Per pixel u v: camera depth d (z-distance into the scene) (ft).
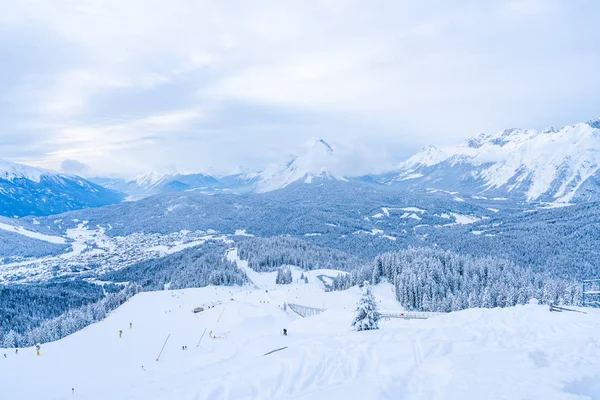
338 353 82.94
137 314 317.63
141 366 163.84
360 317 135.64
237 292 447.01
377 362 76.95
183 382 83.66
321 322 184.55
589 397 48.47
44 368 170.09
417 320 139.13
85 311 422.82
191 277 596.29
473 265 447.83
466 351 75.56
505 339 82.79
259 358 89.66
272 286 559.79
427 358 75.61
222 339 228.43
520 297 337.52
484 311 110.42
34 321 529.45
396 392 59.82
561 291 333.83
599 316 94.53
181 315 311.06
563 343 73.41
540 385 52.75
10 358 192.24
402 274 389.60
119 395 81.25
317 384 72.59
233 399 70.28
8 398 132.57
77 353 202.69
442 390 55.62
